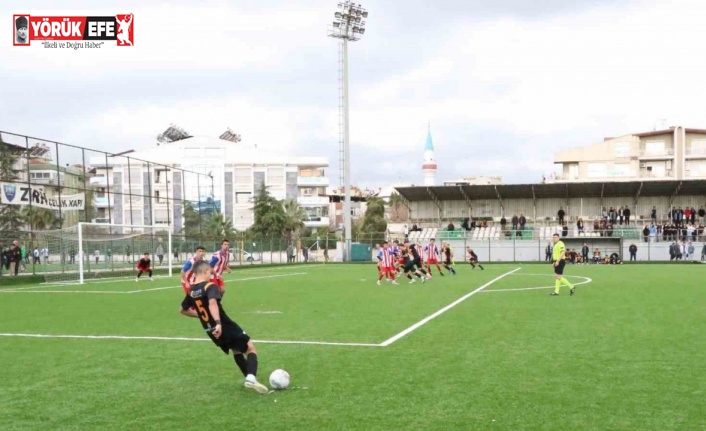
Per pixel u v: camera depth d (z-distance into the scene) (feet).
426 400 23.29
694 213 191.72
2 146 100.73
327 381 26.50
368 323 45.03
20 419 21.47
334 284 91.45
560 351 32.91
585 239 184.96
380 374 27.76
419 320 46.50
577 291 72.28
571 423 20.38
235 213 288.30
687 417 20.97
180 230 166.71
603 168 257.34
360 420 20.85
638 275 106.42
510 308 54.44
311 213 299.79
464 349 33.81
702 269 129.49
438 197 218.38
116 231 126.52
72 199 115.24
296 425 20.38
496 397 23.63
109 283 98.32
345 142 195.31
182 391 25.11
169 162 285.23
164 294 74.59
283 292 75.92
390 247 91.15
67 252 111.34
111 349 35.04
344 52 192.34
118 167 227.20
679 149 248.52
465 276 108.37
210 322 24.58
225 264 53.01
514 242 190.90
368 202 326.65
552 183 197.67
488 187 204.44
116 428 20.38
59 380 27.27
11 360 31.94
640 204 204.85
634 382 25.89
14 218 108.17
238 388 25.55
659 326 42.09
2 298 70.13
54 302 64.64
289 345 35.53
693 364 29.40
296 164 298.97
